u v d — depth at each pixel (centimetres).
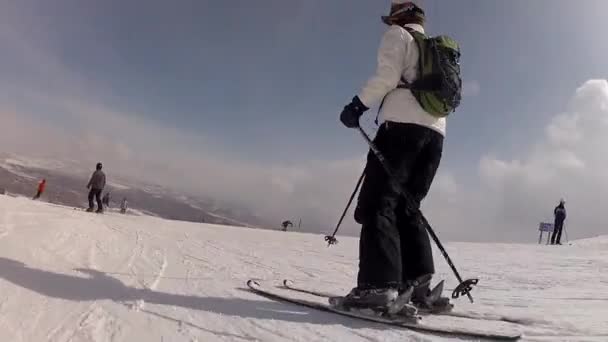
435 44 285
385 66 277
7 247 359
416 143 281
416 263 299
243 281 384
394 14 300
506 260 962
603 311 351
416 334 248
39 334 210
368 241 274
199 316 253
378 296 263
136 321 236
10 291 260
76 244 445
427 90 279
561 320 293
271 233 1467
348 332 246
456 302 380
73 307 250
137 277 344
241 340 221
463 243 1569
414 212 297
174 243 639
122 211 3056
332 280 482
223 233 1180
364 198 284
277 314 270
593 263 920
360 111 283
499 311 324
